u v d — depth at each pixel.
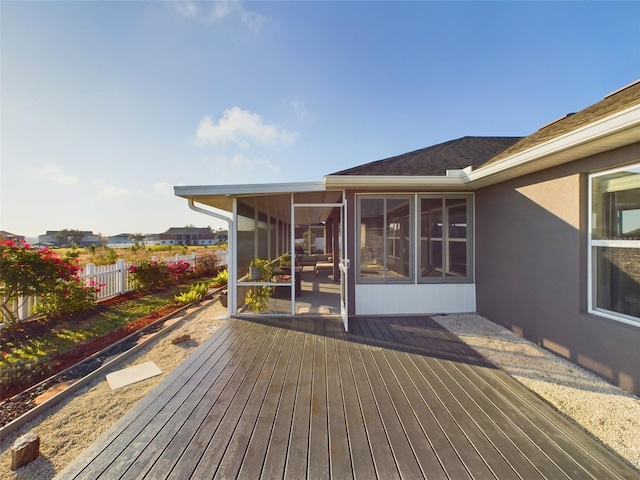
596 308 3.10
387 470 1.72
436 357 3.39
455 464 1.76
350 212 5.04
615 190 2.90
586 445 1.93
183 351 3.81
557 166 3.45
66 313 5.19
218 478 1.67
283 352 3.54
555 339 3.49
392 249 5.15
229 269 5.16
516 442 1.95
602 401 2.51
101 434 2.15
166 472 1.71
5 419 2.34
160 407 2.38
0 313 4.52
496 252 4.62
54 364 3.42
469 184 4.64
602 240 3.02
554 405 2.45
